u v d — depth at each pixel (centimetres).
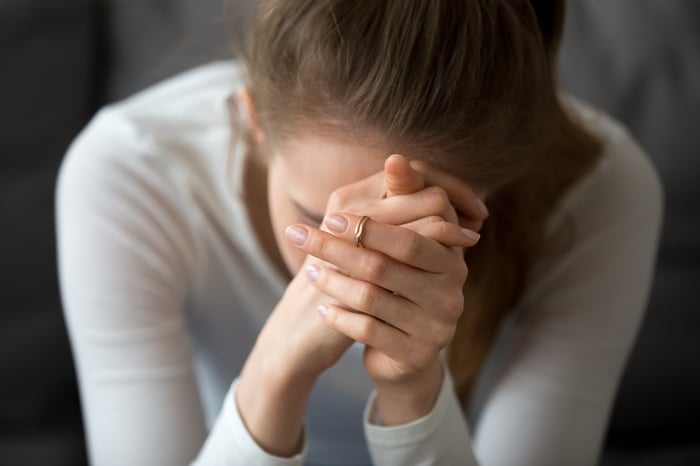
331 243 89
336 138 91
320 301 99
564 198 124
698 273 168
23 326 154
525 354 128
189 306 130
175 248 123
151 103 130
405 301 92
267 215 122
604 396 128
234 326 132
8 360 152
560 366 126
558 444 124
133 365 119
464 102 89
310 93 90
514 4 94
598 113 136
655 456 160
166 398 119
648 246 130
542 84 99
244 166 119
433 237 89
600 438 129
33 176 158
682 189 168
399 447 104
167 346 121
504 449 123
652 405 163
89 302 120
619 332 128
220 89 130
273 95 95
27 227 156
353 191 92
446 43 87
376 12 88
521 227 119
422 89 88
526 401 125
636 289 129
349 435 143
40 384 155
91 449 123
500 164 97
